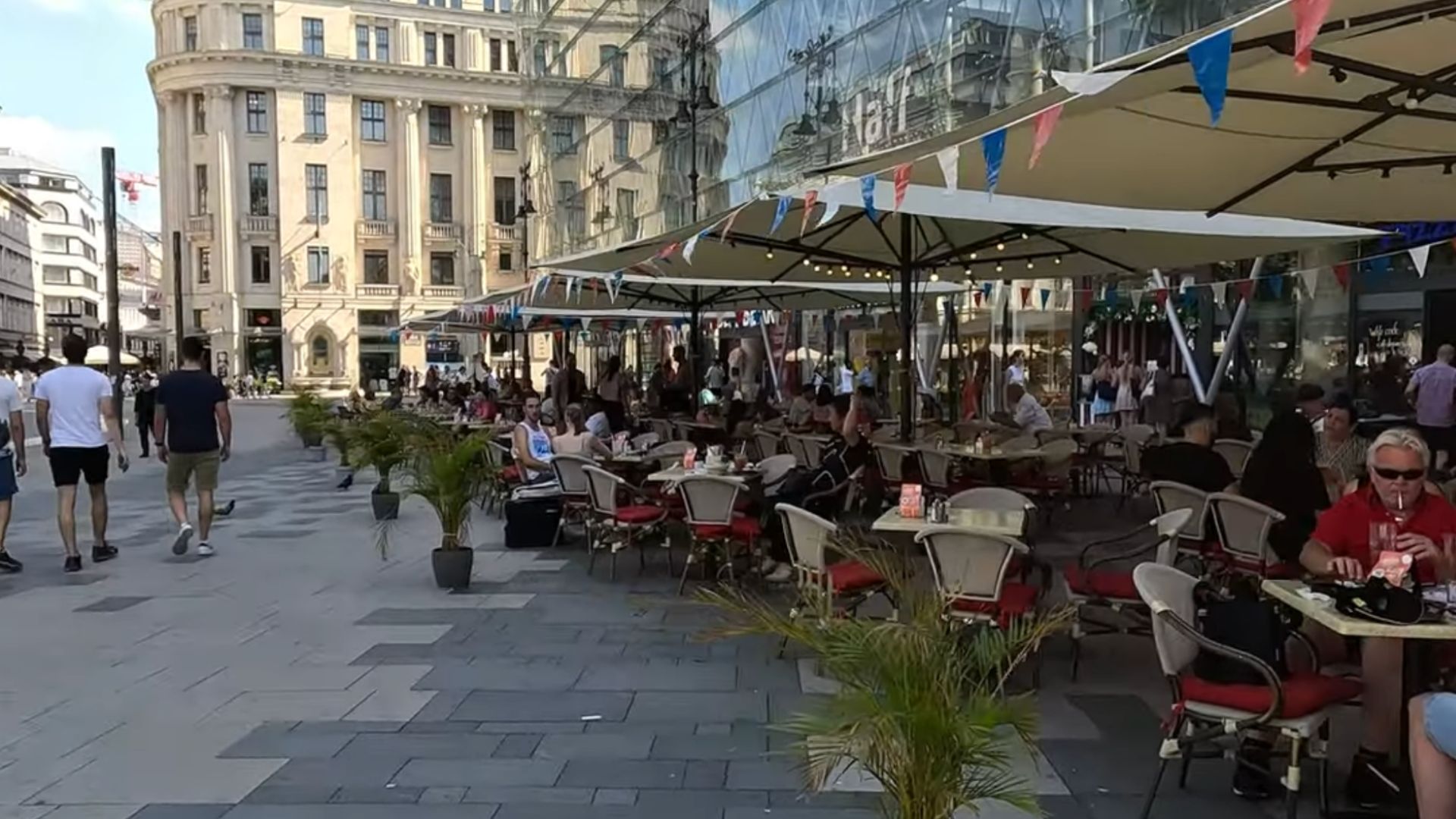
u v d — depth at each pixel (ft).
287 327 164.86
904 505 18.74
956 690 8.78
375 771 13.41
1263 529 19.19
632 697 16.35
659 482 28.14
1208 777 13.14
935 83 64.54
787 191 20.71
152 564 27.84
